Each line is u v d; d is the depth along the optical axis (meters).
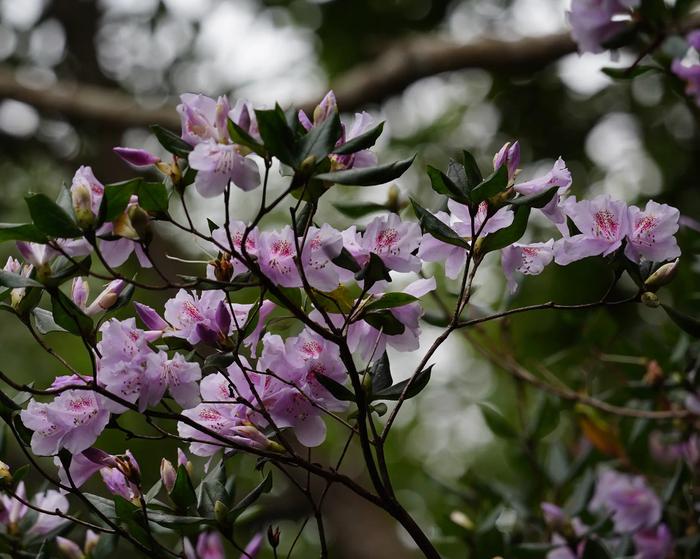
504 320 1.81
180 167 1.29
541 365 1.85
